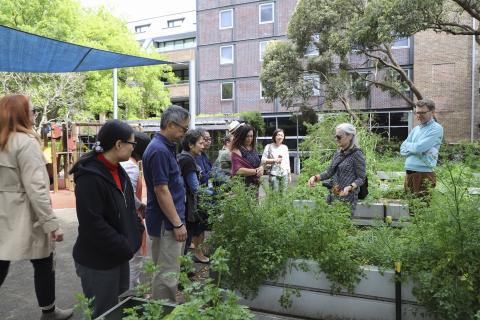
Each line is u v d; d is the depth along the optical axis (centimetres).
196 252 483
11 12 1659
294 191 407
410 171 483
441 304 262
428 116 468
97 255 262
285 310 321
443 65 2145
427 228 297
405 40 2298
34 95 1619
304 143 966
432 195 328
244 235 327
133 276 397
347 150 428
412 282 287
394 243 318
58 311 360
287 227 325
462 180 301
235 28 2966
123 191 282
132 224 282
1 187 313
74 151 1279
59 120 1814
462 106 2111
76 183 259
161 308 199
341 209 341
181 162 447
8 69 693
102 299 265
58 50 585
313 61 1808
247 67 2938
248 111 2780
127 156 273
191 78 761
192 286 195
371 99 2375
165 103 2642
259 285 325
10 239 310
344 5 1633
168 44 4003
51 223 313
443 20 1249
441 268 270
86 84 1867
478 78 2069
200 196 377
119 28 2183
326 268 304
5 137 306
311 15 1695
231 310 180
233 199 338
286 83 1905
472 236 266
